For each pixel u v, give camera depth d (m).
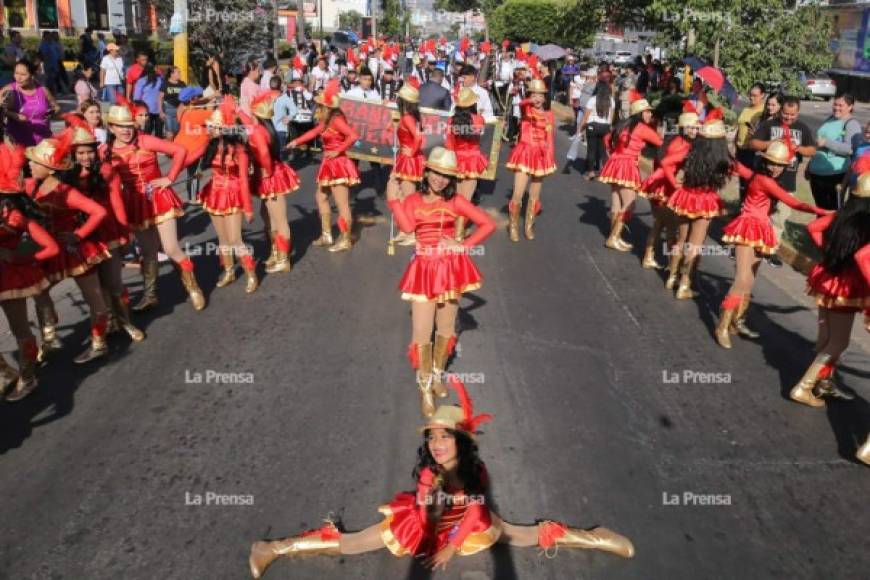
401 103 9.76
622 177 10.00
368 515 4.71
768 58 16.38
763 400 6.29
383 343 7.21
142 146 7.56
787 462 5.40
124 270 9.43
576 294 8.67
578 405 6.12
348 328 7.57
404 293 5.77
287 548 4.33
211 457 5.33
